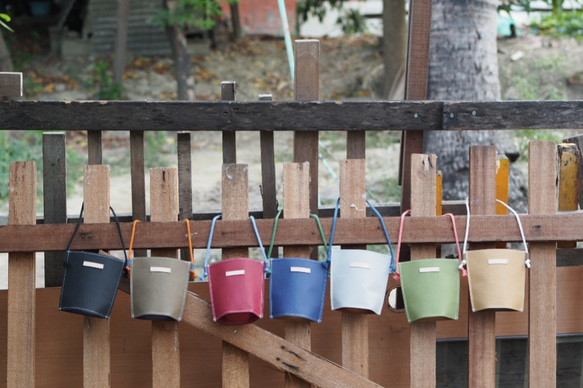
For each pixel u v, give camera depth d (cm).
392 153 919
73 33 1418
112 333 306
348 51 1420
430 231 290
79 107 296
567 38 1240
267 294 312
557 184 348
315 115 301
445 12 610
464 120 300
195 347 309
